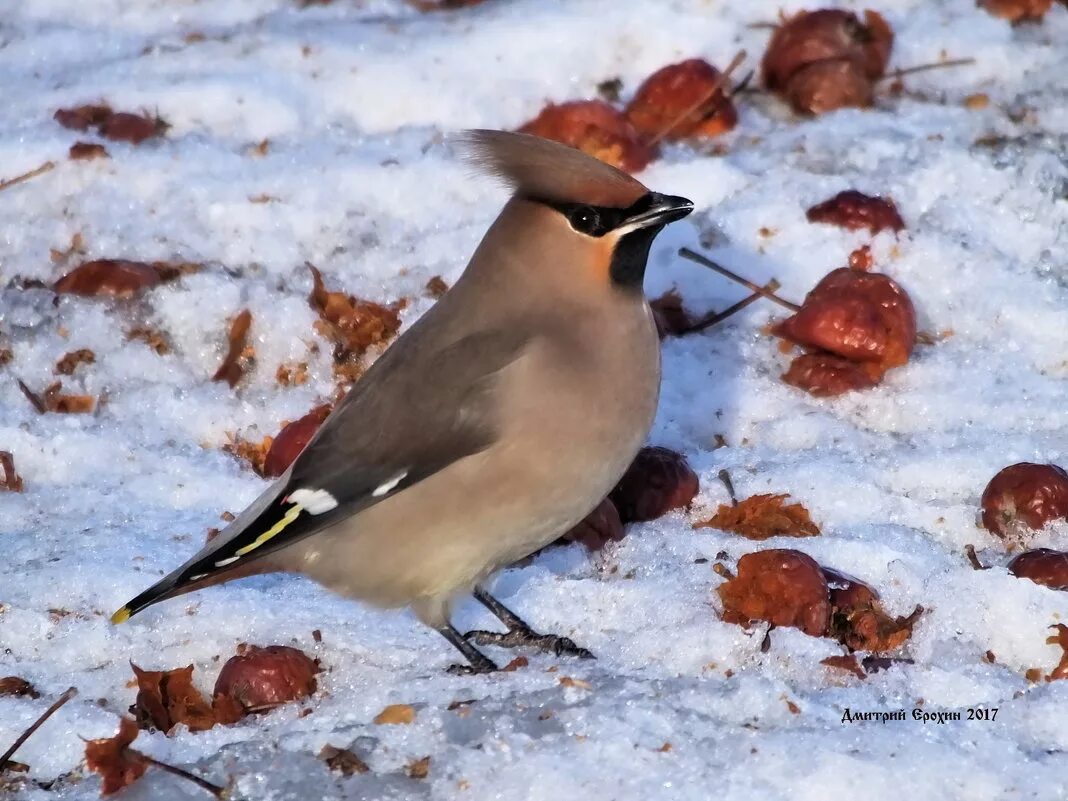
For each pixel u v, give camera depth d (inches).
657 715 348.8
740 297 509.4
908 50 597.3
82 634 387.2
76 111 563.8
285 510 378.3
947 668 372.2
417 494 373.1
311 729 351.9
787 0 606.5
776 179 543.5
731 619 381.4
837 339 475.2
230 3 621.9
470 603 406.9
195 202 533.0
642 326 381.4
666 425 467.8
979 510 425.4
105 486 446.0
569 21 595.2
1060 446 446.9
